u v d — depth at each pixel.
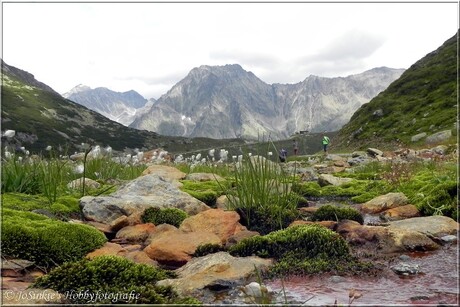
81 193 9.45
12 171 8.92
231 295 3.82
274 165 8.69
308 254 4.90
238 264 4.46
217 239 5.50
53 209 7.39
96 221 7.19
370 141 60.94
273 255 5.04
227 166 16.39
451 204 7.00
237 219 6.67
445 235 5.62
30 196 8.26
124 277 4.11
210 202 9.82
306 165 27.62
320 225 6.23
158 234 6.27
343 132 76.75
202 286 3.95
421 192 8.79
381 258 4.88
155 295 3.69
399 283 3.98
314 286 4.03
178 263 5.10
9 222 5.39
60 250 5.05
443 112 54.66
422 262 4.60
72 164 12.62
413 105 65.44
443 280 3.96
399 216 7.49
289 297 3.70
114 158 15.09
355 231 5.77
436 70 74.38
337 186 12.71
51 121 166.00
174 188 8.86
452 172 9.77
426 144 41.19
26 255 4.78
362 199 10.35
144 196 8.11
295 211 7.61
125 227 6.77
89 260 4.43
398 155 23.83
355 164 26.11
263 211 7.23
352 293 3.51
